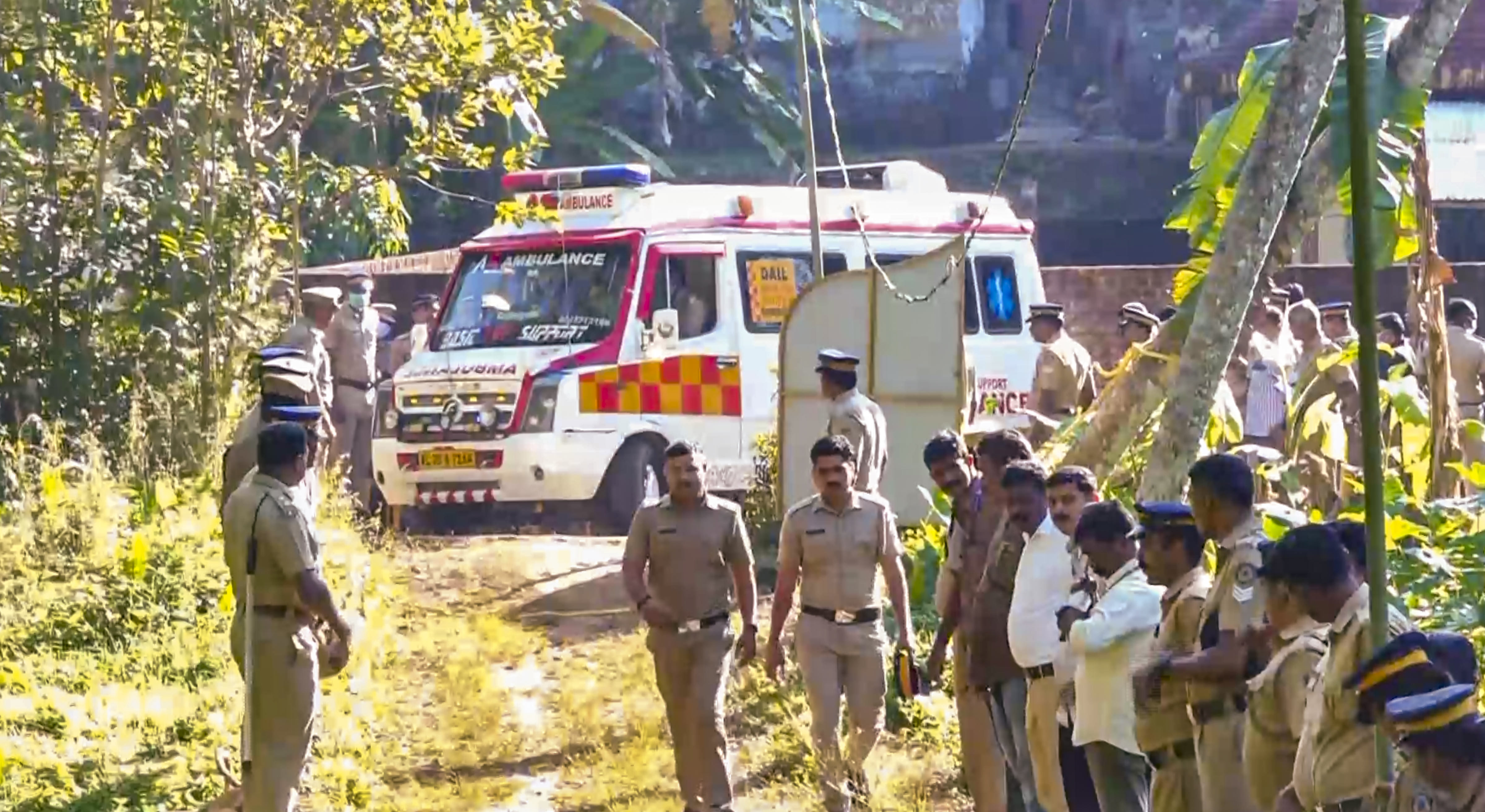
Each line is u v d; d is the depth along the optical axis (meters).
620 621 25.97
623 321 32.41
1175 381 17.77
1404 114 17.59
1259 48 20.20
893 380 27.44
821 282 27.77
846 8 71.94
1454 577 16.44
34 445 29.33
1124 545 13.36
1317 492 22.92
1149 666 12.11
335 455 33.44
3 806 16.52
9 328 30.28
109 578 23.86
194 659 21.59
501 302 33.16
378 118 35.25
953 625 16.52
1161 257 68.00
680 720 17.23
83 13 30.95
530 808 18.16
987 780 16.42
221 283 31.34
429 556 29.73
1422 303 20.58
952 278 27.03
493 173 62.34
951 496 16.44
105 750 18.33
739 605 17.39
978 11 73.88
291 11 33.06
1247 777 11.36
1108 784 13.42
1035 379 32.12
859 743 17.31
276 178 34.50
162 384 30.50
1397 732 8.34
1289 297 39.03
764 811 17.86
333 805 17.78
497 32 33.94
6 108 30.98
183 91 31.41
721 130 68.88
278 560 15.14
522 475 31.81
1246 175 17.39
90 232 30.84
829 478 17.12
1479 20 54.22
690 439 33.00
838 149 30.30
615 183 33.31
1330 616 10.38
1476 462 21.59
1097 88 72.69
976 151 69.88
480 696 21.33
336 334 33.69
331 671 15.66
